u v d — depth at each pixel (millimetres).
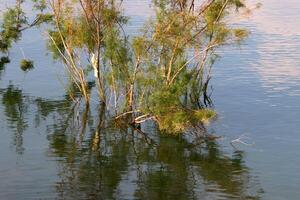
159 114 34219
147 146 32312
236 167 28641
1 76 49438
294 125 35656
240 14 39375
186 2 36625
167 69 36750
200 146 32281
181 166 28938
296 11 94812
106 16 37875
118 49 36688
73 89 45500
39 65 53531
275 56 58344
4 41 56219
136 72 35938
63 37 41656
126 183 26219
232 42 37844
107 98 42531
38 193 24688
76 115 38406
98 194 24734
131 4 94438
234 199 24391
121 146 32250
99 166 28594
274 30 74812
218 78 49250
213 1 35781
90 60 42344
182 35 35406
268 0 110750
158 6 35938
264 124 36062
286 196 24859
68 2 39281
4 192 24734
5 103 41094
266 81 48000
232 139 33344
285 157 29906
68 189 25281
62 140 32906
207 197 24547
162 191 25219
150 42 35188
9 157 29484
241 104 41062
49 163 28766
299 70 51906
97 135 34188
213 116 34562
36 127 35312
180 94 35344
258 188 25734
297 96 43031
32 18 75312
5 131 34250
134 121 36094
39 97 43062
